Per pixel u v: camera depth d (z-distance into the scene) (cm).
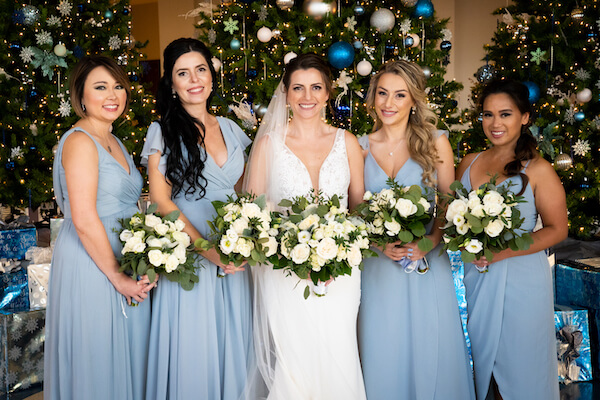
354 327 279
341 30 523
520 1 613
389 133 289
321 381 269
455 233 253
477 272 283
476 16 881
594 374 360
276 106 279
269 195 276
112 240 255
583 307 365
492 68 566
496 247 250
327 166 276
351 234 242
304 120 277
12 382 348
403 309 280
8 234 427
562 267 383
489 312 279
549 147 515
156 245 238
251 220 242
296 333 268
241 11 542
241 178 301
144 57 652
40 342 359
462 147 591
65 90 549
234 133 287
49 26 539
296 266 243
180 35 1005
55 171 255
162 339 259
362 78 529
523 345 275
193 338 261
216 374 266
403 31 530
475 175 291
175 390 260
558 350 355
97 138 254
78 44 575
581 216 580
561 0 566
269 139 277
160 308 261
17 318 349
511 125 274
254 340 277
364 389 282
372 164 289
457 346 282
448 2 891
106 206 255
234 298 273
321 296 257
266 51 557
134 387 263
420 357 276
